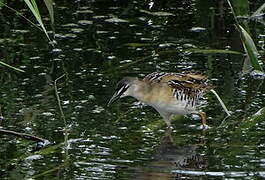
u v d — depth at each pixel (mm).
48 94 13211
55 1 17797
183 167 10609
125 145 11383
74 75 14016
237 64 14422
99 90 13375
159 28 16234
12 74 14062
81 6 17547
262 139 11500
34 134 11719
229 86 13453
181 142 11516
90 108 12680
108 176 10344
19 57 14859
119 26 16391
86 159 10898
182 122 12359
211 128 11992
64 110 12570
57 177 10344
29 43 15555
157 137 11703
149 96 12227
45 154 11102
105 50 15172
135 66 14375
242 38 13453
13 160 10930
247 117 12250
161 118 12430
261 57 14547
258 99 12906
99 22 16609
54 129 11914
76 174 10422
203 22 16469
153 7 17453
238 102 12828
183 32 16016
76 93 13258
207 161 10812
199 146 11359
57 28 16281
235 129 11891
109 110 12641
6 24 16547
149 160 10859
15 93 13234
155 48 15203
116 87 12406
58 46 15391
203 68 14234
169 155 11016
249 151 11102
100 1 17797
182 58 14711
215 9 17156
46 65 14484
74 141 11492
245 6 16422
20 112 12484
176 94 12180
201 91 12383
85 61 14656
